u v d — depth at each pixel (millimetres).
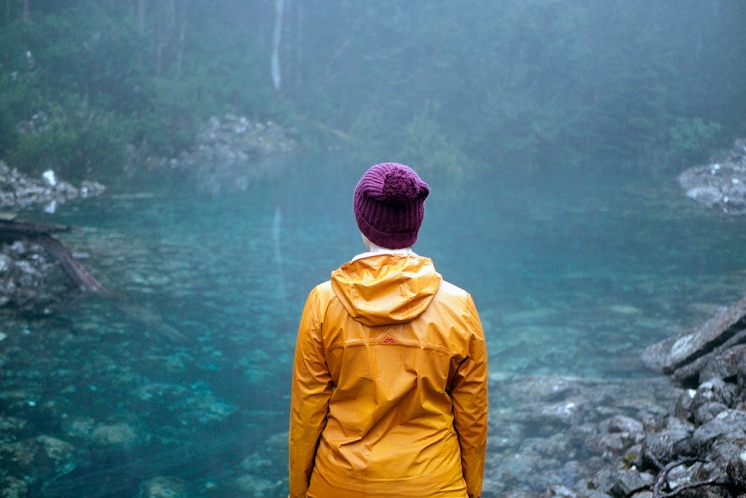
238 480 4008
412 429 1696
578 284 8836
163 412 4941
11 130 15328
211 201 15398
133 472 4055
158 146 22938
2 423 4586
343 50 31844
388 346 1674
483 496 3797
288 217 13680
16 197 13969
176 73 26125
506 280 9070
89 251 9961
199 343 6453
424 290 1663
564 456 4215
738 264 9750
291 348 6406
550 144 26578
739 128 23016
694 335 5562
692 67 25453
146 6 27078
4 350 5957
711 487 2742
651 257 10352
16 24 20109
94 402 5031
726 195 16922
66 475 3988
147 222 12500
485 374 1736
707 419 3564
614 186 20031
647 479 3256
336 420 1722
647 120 25516
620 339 6613
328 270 9445
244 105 28969
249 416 4934
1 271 7875
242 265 9555
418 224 1744
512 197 17672
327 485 1696
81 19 22203
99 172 16859
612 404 4973
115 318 7012
